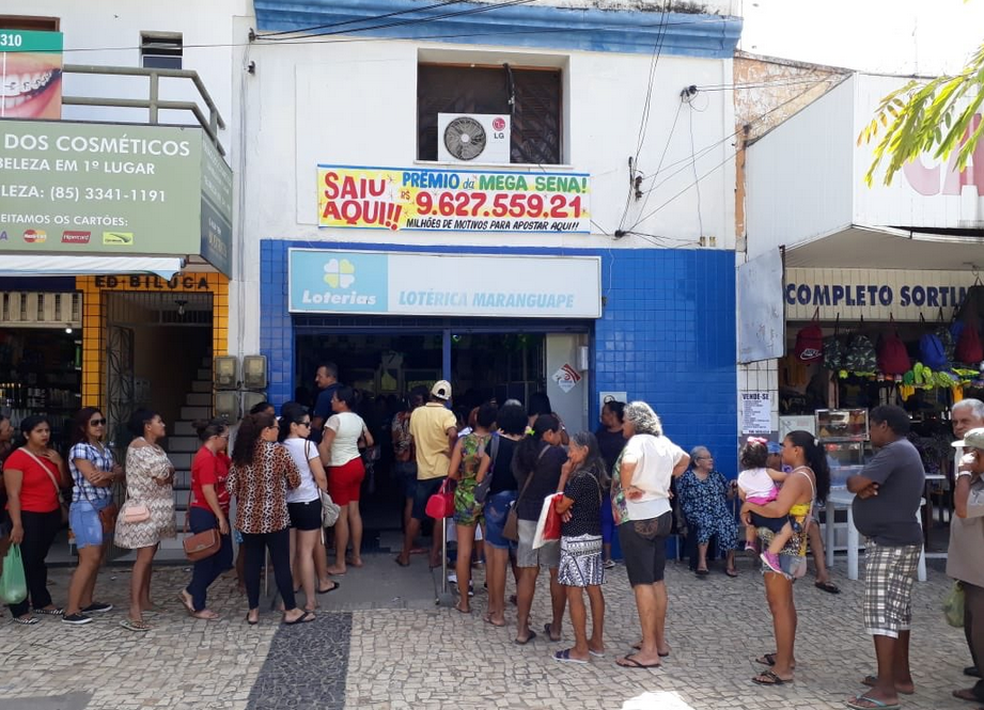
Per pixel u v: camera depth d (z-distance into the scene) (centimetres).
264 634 608
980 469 481
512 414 652
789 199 812
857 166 704
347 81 850
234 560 795
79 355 923
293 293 823
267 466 617
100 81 812
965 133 600
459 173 860
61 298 833
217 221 745
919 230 769
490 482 664
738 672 543
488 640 600
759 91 912
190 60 825
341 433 764
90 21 815
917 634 625
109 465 656
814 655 578
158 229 650
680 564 841
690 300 891
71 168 639
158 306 923
